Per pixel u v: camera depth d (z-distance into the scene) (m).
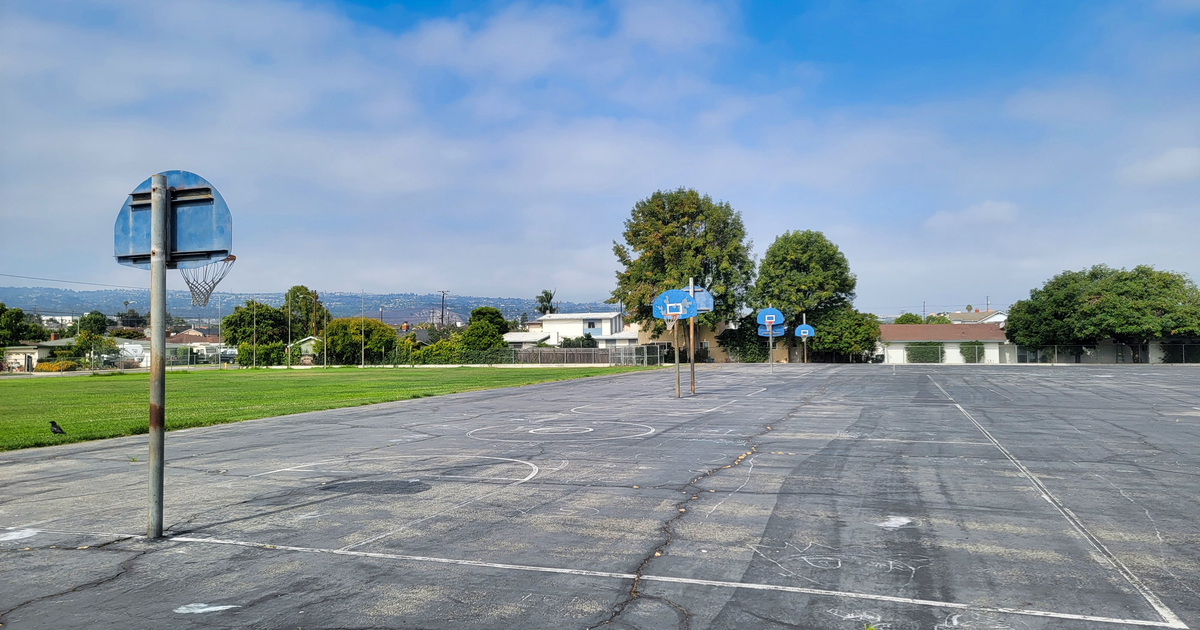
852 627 4.38
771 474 9.79
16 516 7.57
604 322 95.31
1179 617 4.52
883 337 82.00
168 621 4.56
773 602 4.81
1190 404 21.31
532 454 11.84
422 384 38.75
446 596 4.97
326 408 22.00
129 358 88.50
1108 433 14.37
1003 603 4.78
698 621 4.47
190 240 6.76
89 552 6.18
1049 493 8.47
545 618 4.54
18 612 4.75
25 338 97.94
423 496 8.43
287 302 112.31
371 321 96.81
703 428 15.59
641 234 67.56
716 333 77.62
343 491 8.77
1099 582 5.21
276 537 6.61
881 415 18.33
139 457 11.96
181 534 6.76
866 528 6.82
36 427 16.86
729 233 68.25
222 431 15.97
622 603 4.80
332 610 4.73
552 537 6.53
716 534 6.61
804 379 37.75
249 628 4.43
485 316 102.94
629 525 6.96
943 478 9.45
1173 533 6.61
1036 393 26.28
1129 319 61.03
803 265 69.38
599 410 20.50
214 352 106.62
